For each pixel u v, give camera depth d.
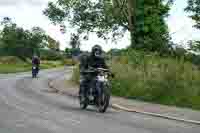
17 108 14.66
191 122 13.01
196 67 22.59
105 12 46.53
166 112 15.21
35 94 21.47
